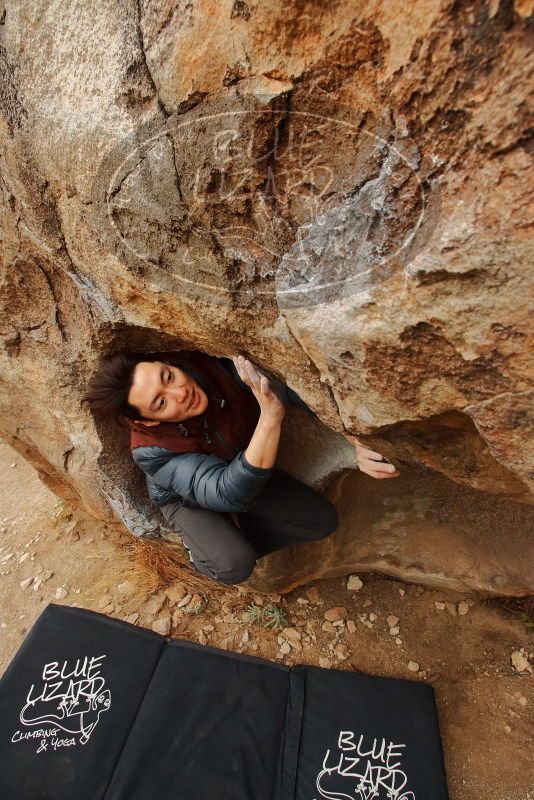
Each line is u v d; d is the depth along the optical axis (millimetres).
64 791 1271
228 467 1076
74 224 891
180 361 1222
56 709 1438
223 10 568
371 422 760
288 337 770
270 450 1016
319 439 1278
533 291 506
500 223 493
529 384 571
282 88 587
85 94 726
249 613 1681
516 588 1418
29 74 775
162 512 1428
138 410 1114
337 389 762
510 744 1271
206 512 1270
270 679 1458
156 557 1887
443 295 560
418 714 1328
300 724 1340
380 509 1489
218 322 845
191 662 1518
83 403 1340
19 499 2516
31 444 1682
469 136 497
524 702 1335
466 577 1474
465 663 1449
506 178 483
